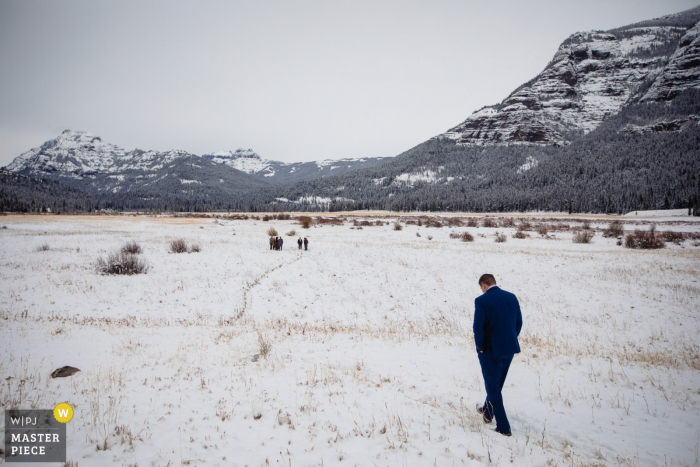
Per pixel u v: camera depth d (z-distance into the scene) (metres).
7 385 5.32
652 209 110.06
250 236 45.88
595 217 98.75
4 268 19.75
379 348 8.20
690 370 6.83
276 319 12.36
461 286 17.69
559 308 13.58
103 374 6.04
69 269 20.23
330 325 11.55
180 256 26.14
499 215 125.19
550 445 3.99
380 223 72.56
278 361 6.98
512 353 4.15
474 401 5.24
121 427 4.19
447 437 4.11
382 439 4.05
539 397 5.41
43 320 10.72
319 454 3.75
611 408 5.05
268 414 4.67
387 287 17.56
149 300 14.73
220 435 4.13
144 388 5.52
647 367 6.99
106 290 15.99
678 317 11.95
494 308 4.22
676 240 34.47
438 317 12.98
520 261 23.83
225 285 17.59
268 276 19.95
